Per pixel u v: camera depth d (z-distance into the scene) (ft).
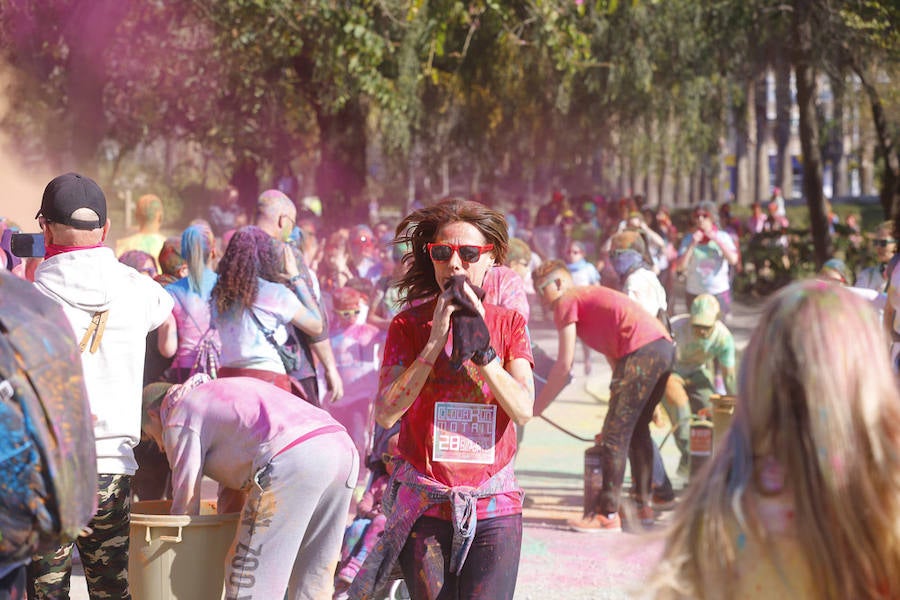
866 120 96.89
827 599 7.63
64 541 10.61
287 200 21.97
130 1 61.82
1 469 9.86
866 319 7.84
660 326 25.68
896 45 69.67
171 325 20.06
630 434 25.67
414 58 66.13
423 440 13.10
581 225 76.69
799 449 7.70
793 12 67.36
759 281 89.97
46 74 64.80
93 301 15.11
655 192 180.96
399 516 13.14
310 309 19.33
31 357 10.11
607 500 25.90
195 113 88.43
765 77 92.53
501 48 74.08
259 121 89.86
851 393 7.61
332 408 27.14
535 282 25.75
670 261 61.72
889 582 7.52
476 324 12.58
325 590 16.12
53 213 15.11
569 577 22.22
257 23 62.08
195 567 15.76
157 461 21.25
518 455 35.04
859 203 156.76
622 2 73.56
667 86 79.87
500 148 94.43
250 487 15.72
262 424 15.71
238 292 18.65
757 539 7.78
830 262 31.73
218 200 130.21
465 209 13.43
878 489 7.52
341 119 80.59
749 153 175.83
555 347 58.54
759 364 7.96
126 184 137.49
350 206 80.89
